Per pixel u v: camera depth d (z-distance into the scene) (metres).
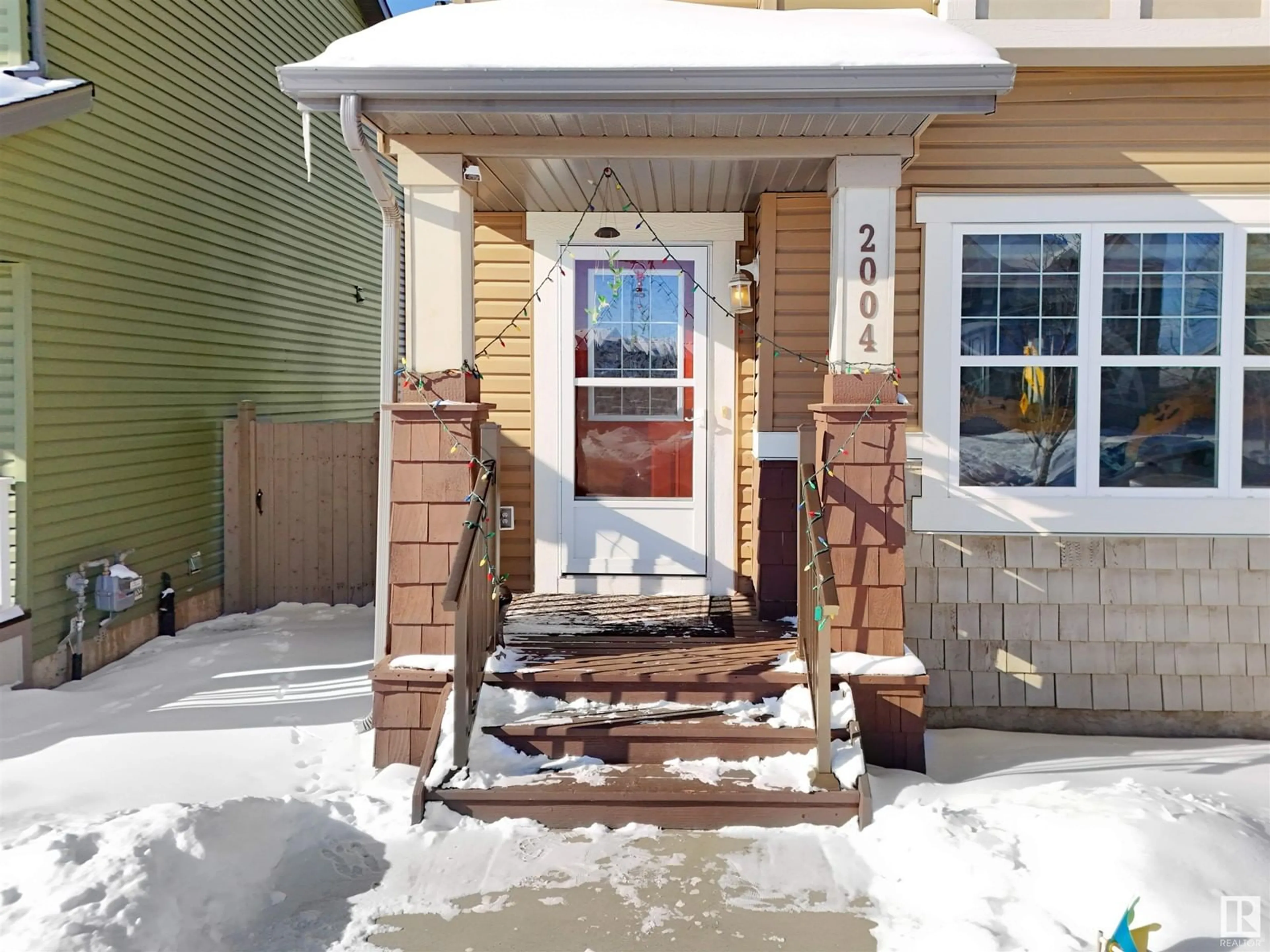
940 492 6.09
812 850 4.17
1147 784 4.95
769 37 4.73
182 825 3.95
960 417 6.11
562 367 6.85
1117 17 5.73
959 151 6.03
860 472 5.16
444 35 4.78
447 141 5.06
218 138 9.60
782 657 5.40
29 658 6.73
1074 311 6.07
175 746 5.50
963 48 4.63
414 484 5.15
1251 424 6.09
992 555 6.09
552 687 5.10
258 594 9.58
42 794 4.81
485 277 6.88
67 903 3.38
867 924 3.62
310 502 9.62
